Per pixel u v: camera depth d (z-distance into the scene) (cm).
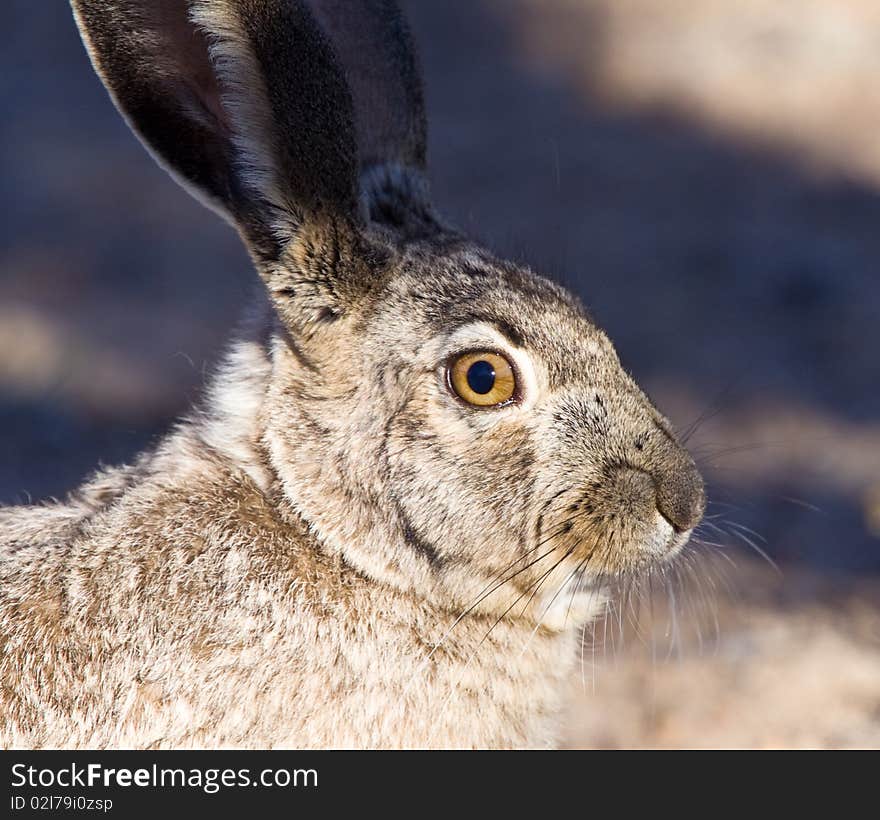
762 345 3519
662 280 3981
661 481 1281
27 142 4881
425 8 6462
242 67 1190
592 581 1302
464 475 1244
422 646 1266
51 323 3400
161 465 1309
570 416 1259
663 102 5619
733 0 6475
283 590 1236
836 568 2139
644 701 1730
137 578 1233
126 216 4294
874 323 3681
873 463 2730
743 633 1875
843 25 6200
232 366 1334
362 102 1432
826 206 4719
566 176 4866
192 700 1209
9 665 1212
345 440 1252
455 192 4659
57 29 6053
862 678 1752
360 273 1257
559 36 6234
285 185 1226
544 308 1281
